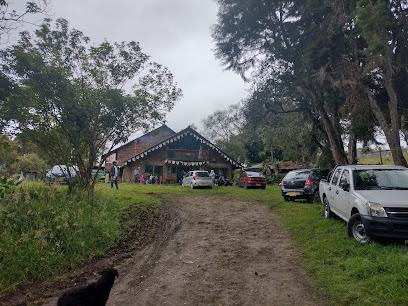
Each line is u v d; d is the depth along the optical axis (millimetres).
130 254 6711
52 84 7902
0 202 6523
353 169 7562
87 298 3494
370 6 10672
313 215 9797
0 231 5754
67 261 5855
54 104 8148
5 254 5180
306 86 15523
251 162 49969
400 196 6070
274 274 5344
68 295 3502
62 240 6230
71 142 9172
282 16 16984
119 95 8750
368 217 5816
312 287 4719
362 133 14703
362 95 13062
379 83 14250
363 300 4086
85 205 8547
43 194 7836
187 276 5371
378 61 11406
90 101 8258
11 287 4699
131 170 29406
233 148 48562
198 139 30719
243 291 4684
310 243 6957
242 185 23578
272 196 16422
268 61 17500
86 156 10141
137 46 9484
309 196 12445
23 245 5543
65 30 8805
